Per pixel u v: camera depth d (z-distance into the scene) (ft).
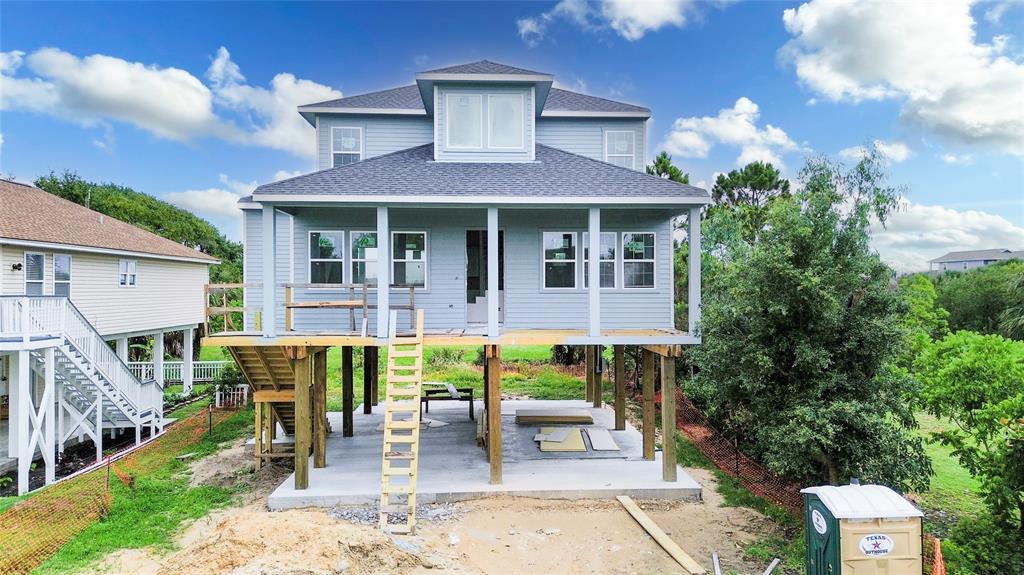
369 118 51.39
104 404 51.01
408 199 33.14
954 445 29.14
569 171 39.11
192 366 82.74
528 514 30.94
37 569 25.05
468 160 41.55
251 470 39.86
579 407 56.59
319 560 21.07
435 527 28.99
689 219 34.94
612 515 30.94
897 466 26.76
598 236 34.58
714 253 60.80
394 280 38.52
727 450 42.86
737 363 31.48
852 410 26.53
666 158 86.99
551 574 24.20
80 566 25.31
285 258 49.70
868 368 29.68
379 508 31.71
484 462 38.68
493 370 34.37
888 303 29.27
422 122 51.75
